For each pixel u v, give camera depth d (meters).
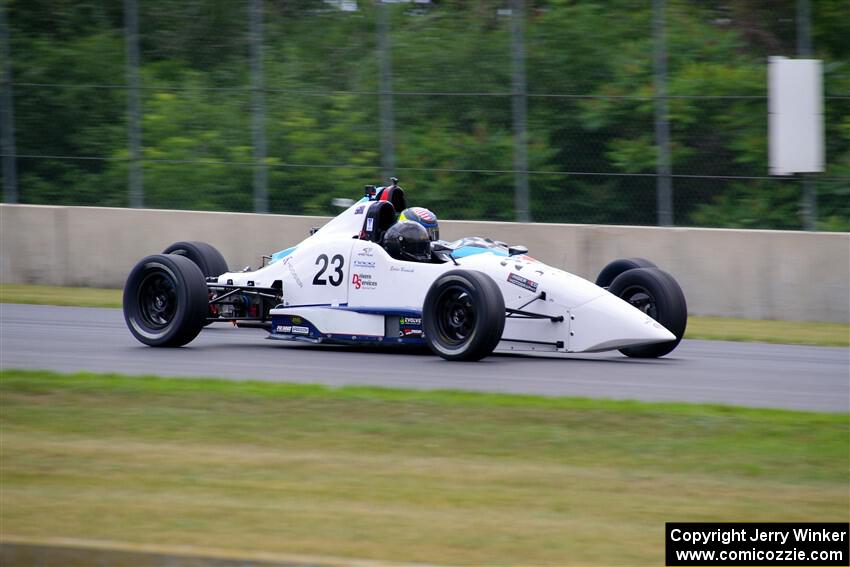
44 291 59.56
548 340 36.75
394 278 38.53
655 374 35.59
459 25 67.62
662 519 20.27
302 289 40.69
